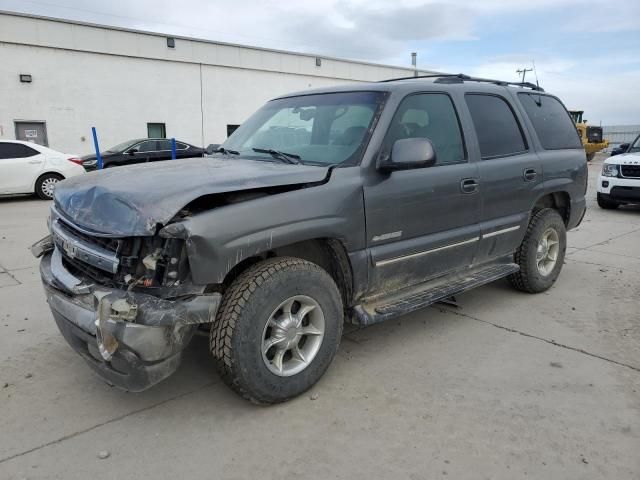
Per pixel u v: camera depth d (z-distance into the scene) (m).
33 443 2.74
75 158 13.40
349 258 3.28
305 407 3.08
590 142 32.72
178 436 2.80
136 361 2.58
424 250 3.73
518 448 2.67
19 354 3.79
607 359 3.70
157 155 16.45
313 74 28.72
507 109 4.70
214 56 24.59
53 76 20.20
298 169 3.15
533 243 4.89
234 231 2.68
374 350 3.86
